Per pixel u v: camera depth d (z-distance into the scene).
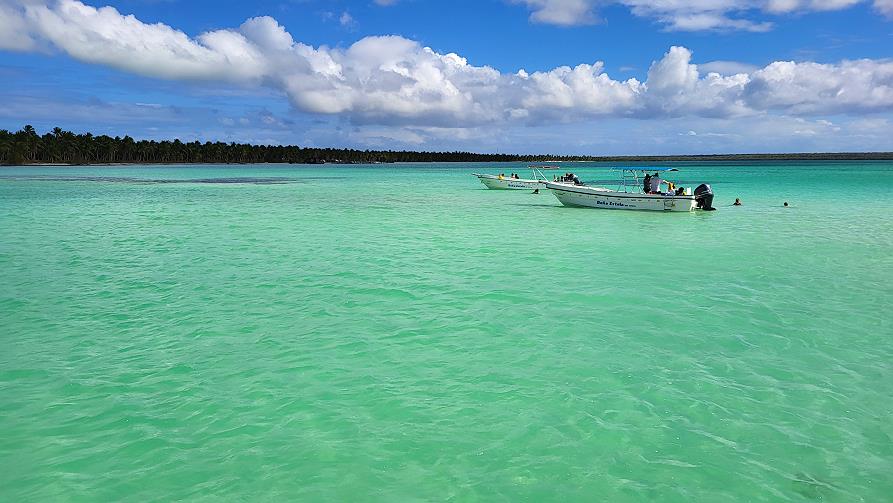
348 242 18.89
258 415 6.64
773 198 36.34
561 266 14.79
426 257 16.11
